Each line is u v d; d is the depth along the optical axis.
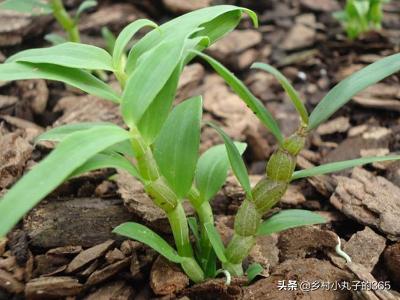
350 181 0.38
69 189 0.38
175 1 0.60
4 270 0.32
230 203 0.38
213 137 0.46
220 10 0.27
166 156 0.28
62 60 0.26
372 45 0.58
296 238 0.34
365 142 0.45
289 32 0.61
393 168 0.41
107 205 0.36
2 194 0.37
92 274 0.31
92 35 0.58
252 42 0.57
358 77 0.26
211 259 0.31
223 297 0.30
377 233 0.34
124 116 0.24
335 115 0.49
